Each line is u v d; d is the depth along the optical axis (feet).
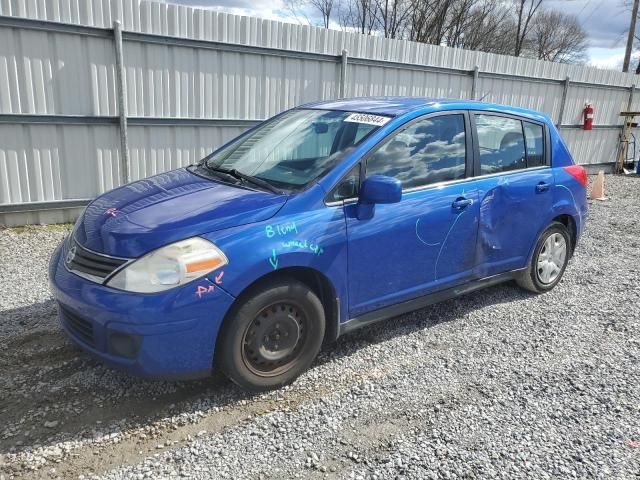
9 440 9.39
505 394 11.43
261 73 27.99
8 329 13.47
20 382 11.14
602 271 20.03
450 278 13.83
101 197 12.59
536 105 42.57
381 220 11.96
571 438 10.02
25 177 23.02
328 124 13.32
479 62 37.47
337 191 11.48
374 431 10.04
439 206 13.08
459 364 12.64
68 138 23.61
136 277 9.46
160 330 9.42
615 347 13.79
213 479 8.67
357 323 12.22
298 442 9.65
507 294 17.19
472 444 9.75
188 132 26.58
